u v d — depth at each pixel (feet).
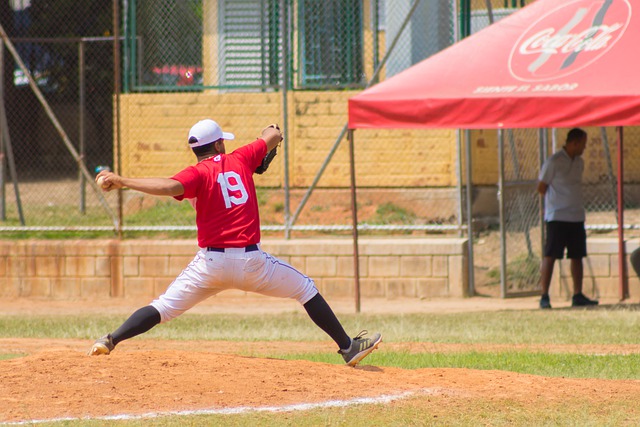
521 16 149.69
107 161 253.85
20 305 164.55
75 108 257.14
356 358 80.07
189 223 192.54
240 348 110.22
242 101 205.57
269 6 203.62
